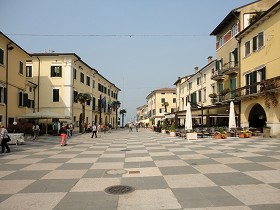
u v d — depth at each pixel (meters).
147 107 110.75
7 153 13.85
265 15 22.53
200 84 43.84
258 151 12.74
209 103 39.12
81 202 5.49
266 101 22.08
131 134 35.16
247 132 22.73
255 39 25.17
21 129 25.89
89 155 12.66
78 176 7.95
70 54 37.22
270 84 21.09
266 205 5.09
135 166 9.42
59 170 8.92
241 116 27.72
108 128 49.75
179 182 7.00
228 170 8.38
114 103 67.00
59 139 24.52
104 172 8.46
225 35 32.38
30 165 10.01
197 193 5.98
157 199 5.61
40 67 37.81
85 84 44.97
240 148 14.14
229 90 29.17
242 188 6.30
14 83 27.84
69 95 37.53
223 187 6.42
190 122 22.55
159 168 8.95
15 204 5.42
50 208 5.16
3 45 25.39
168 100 83.31
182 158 11.05
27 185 6.95
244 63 27.34
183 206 5.14
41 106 37.50
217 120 35.66
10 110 27.03
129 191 6.24
